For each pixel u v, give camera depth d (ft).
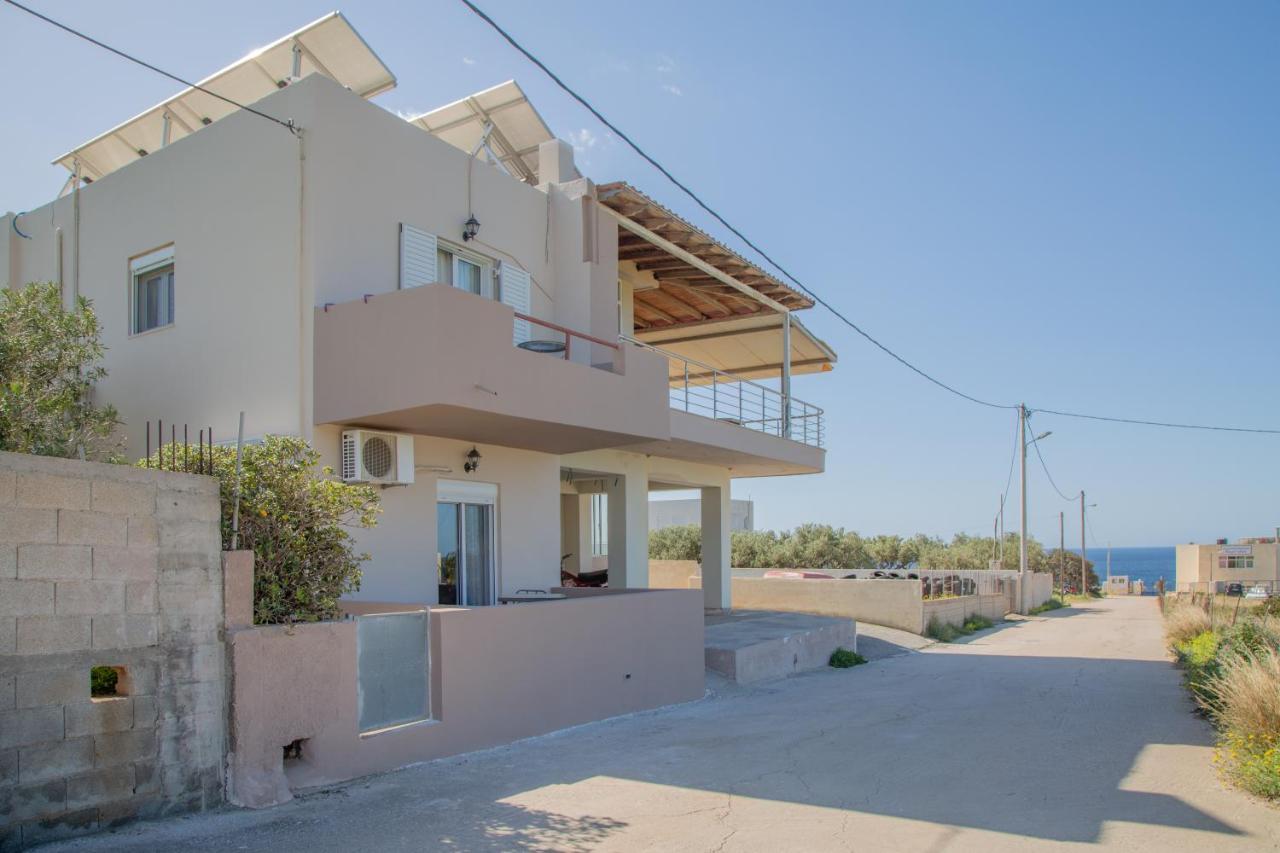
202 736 22.71
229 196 39.55
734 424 60.95
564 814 23.47
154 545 22.06
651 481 67.62
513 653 33.09
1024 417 135.13
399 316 34.45
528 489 47.32
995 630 98.48
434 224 42.09
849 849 20.94
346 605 34.22
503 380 36.14
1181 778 27.73
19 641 19.47
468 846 20.65
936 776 27.99
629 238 55.52
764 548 144.77
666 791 25.99
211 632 23.18
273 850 19.99
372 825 22.02
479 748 31.14
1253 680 30.12
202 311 40.01
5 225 48.60
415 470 40.47
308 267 36.60
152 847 19.85
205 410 39.42
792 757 30.60
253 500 25.35
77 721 20.31
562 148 51.13
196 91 45.09
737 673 50.31
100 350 37.32
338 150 37.88
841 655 62.95
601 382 41.73
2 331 31.53
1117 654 68.85
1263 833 22.24
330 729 25.89
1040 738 34.04
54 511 20.22
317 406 36.09
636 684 40.45
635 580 61.05
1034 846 21.22
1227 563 224.53
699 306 68.85
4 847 18.94
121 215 43.83
